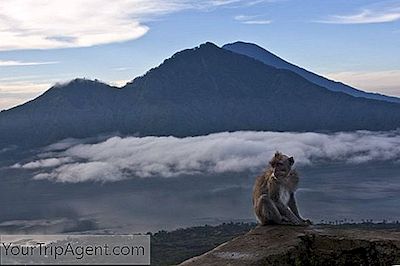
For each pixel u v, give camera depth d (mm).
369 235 8430
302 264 8125
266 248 8133
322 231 8742
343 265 8172
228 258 7906
